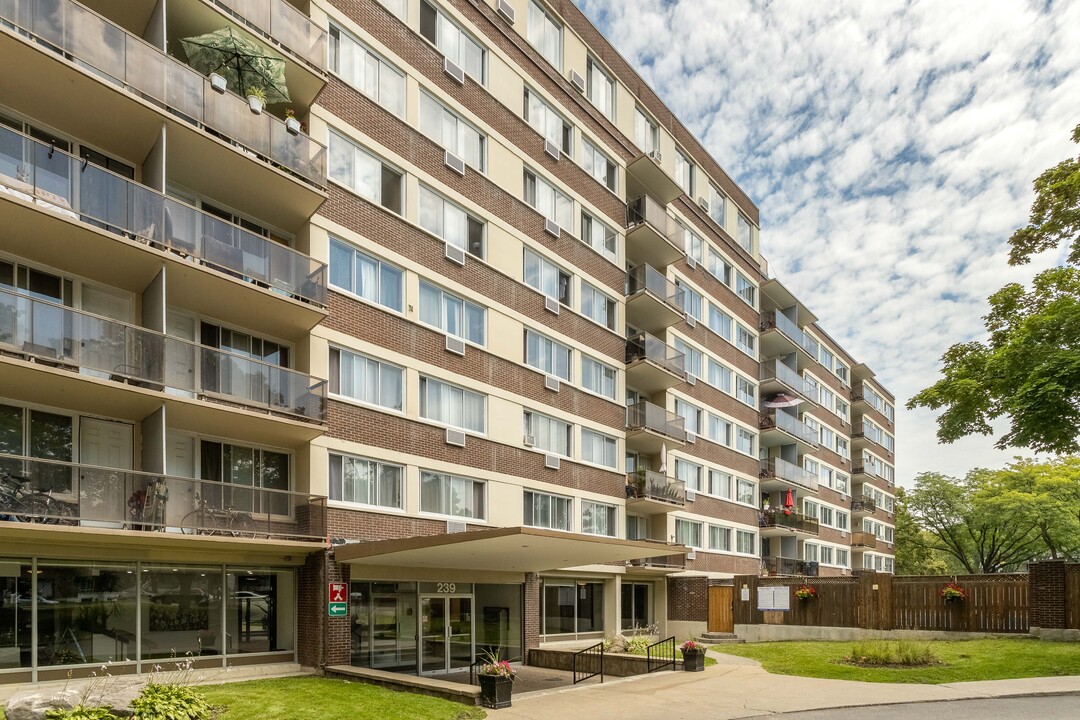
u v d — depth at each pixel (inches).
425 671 759.1
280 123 665.0
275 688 553.0
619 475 1128.8
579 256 1092.5
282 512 648.4
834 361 2335.1
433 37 884.6
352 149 761.0
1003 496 2128.4
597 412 1093.8
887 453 2800.2
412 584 760.3
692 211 1461.6
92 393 534.9
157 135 586.2
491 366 903.1
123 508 532.7
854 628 1011.9
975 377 862.5
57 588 536.4
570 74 1122.7
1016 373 800.3
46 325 506.9
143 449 584.4
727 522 1466.5
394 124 807.7
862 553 2361.0
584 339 1083.9
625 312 1200.8
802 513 1859.0
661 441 1192.2
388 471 757.3
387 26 814.5
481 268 904.9
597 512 1072.8
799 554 1802.4
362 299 745.6
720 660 820.0
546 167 1043.3
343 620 667.4
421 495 789.2
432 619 776.3
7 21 498.3
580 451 1045.8
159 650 585.0
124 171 615.8
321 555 665.0
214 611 624.4
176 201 585.0
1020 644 792.9
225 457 655.1
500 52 979.3
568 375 1049.5
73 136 585.9
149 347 557.3
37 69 514.6
